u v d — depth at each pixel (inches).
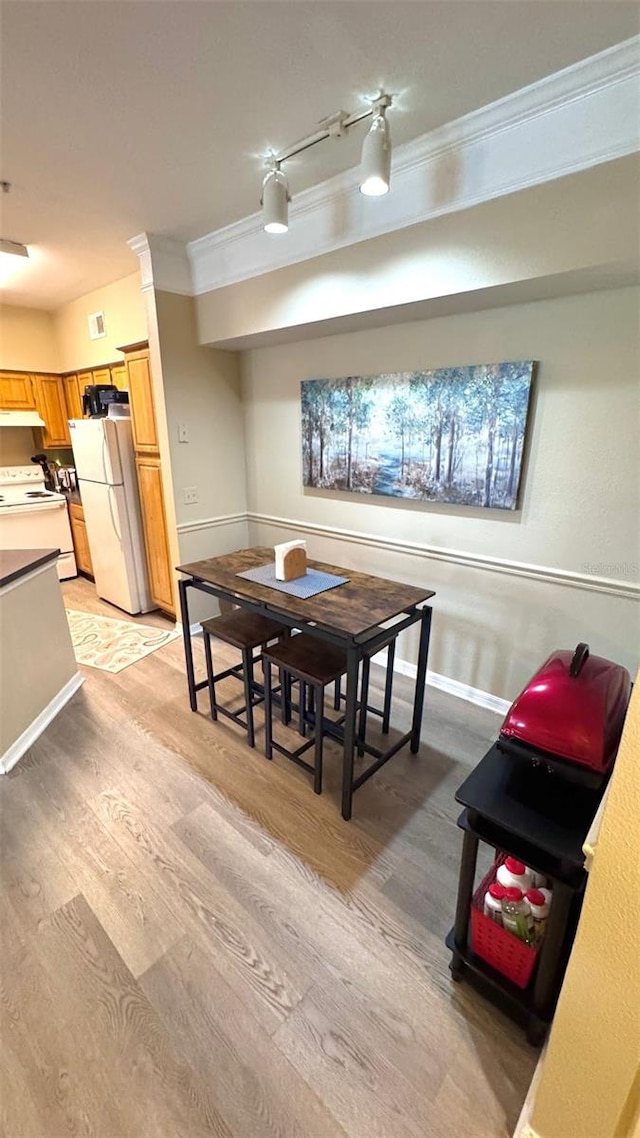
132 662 124.6
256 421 138.5
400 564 112.7
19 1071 45.8
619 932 31.4
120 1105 43.4
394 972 54.1
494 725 98.2
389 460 106.9
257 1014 50.2
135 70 58.7
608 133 60.1
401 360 101.2
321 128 71.0
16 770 85.0
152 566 149.3
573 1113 36.9
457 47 55.6
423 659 82.7
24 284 148.5
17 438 189.5
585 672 50.0
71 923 59.2
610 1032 33.2
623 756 29.3
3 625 85.5
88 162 80.1
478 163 70.9
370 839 71.1
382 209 82.9
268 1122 42.4
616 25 52.3
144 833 72.0
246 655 86.6
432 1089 44.6
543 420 84.2
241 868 66.4
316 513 129.3
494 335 86.8
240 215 101.0
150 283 115.3
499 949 48.0
